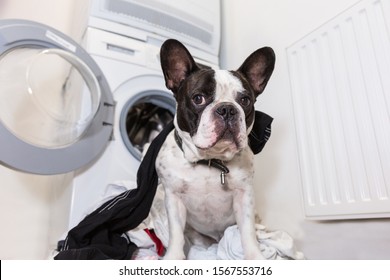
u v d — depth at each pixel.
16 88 1.17
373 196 0.97
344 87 1.10
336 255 1.14
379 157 0.97
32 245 1.44
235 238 0.98
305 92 1.27
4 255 1.38
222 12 1.96
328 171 1.14
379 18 1.01
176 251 0.93
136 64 1.45
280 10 1.58
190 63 1.01
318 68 1.22
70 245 0.95
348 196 1.06
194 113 0.89
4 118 1.11
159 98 1.54
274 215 1.43
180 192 1.00
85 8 1.52
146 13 1.56
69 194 1.21
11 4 1.63
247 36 1.84
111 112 1.31
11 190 1.45
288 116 1.42
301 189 1.27
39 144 1.15
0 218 1.41
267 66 1.03
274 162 1.47
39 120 1.22
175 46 1.01
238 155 0.98
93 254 0.90
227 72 0.97
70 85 1.41
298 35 1.44
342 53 1.12
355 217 1.03
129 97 1.40
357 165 1.03
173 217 0.98
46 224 1.49
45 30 1.22
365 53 1.04
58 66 1.45
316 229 1.23
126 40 1.47
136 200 1.02
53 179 1.48
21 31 1.15
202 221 1.07
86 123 1.19
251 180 0.99
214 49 1.81
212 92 0.89
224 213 1.04
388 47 0.97
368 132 1.01
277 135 1.47
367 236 1.05
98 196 1.20
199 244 1.19
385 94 0.96
